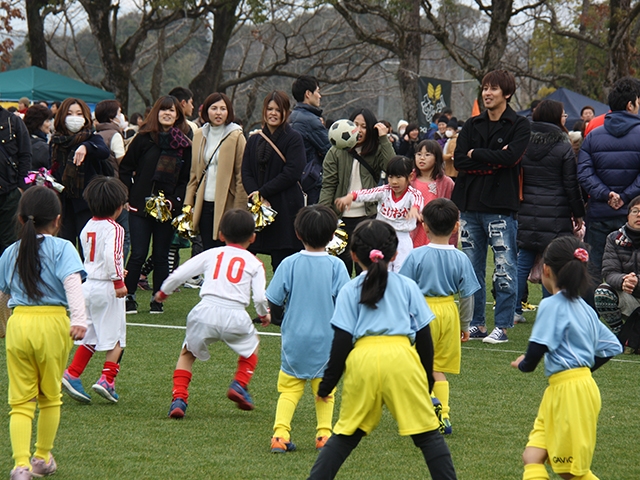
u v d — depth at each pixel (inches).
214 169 859.4
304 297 474.3
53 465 426.3
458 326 522.0
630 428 534.9
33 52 2864.2
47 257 423.8
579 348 384.8
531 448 388.5
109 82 2795.3
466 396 600.1
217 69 2982.3
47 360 417.1
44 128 1021.8
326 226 475.8
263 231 823.1
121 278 558.3
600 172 821.2
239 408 535.8
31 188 434.9
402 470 442.3
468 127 771.4
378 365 372.8
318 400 480.1
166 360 685.3
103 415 534.0
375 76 4800.7
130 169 879.7
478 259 796.6
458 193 784.9
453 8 3014.3
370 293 379.2
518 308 909.8
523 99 4830.2
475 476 434.9
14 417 409.1
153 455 457.4
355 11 2790.4
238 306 523.2
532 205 840.9
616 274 752.3
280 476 427.2
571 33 2915.8
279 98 819.4
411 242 740.0
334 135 799.1
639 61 3056.1
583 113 1411.2
